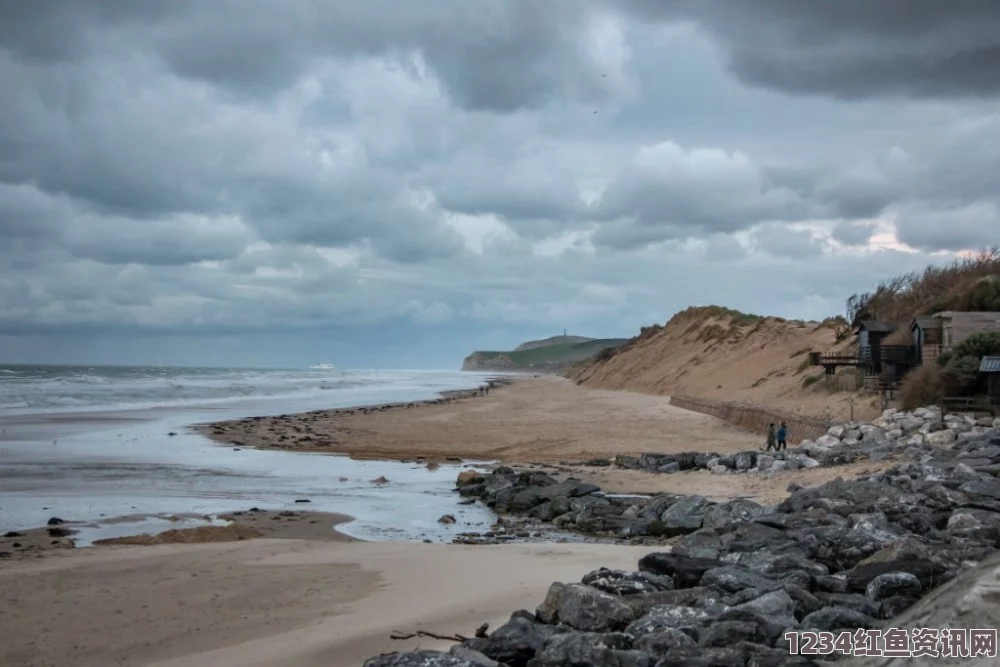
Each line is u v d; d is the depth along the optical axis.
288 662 9.24
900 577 9.09
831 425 31.09
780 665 6.80
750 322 90.56
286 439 39.91
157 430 43.50
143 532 18.42
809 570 10.26
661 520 18.94
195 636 10.35
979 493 15.77
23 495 23.30
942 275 51.75
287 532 18.77
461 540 18.11
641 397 73.25
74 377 121.75
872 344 42.81
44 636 10.38
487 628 9.97
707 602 8.97
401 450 36.03
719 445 35.53
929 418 29.84
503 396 84.06
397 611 11.21
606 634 7.91
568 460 32.03
